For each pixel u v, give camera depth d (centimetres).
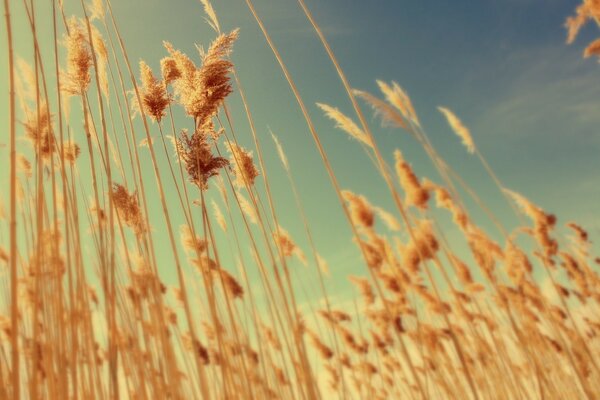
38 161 65
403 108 102
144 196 79
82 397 68
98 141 83
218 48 83
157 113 85
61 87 81
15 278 52
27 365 67
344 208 76
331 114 83
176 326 104
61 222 83
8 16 58
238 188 96
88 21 75
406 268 114
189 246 94
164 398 77
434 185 121
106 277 66
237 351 83
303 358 75
